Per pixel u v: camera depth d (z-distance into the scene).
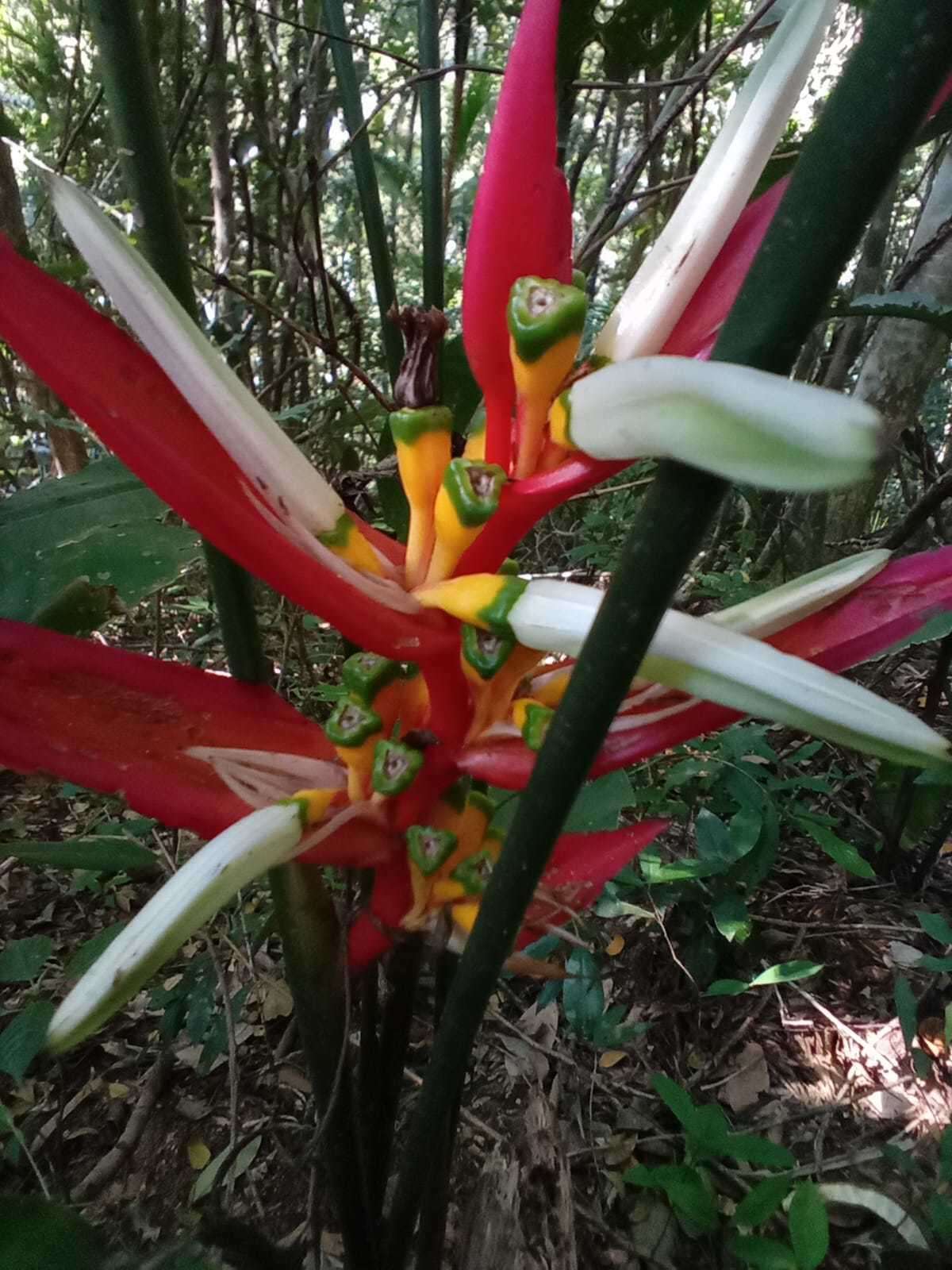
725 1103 0.40
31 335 0.12
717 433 0.07
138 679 0.17
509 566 0.18
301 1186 0.35
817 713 0.11
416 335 0.15
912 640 0.22
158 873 0.45
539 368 0.14
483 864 0.18
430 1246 0.25
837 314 0.32
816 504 0.72
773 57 0.14
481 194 0.14
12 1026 0.29
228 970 0.42
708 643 0.12
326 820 0.16
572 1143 0.38
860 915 0.50
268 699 0.18
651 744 0.16
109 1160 0.36
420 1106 0.16
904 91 0.07
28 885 0.51
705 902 0.44
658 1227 0.34
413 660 0.16
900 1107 0.40
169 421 0.14
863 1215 0.35
